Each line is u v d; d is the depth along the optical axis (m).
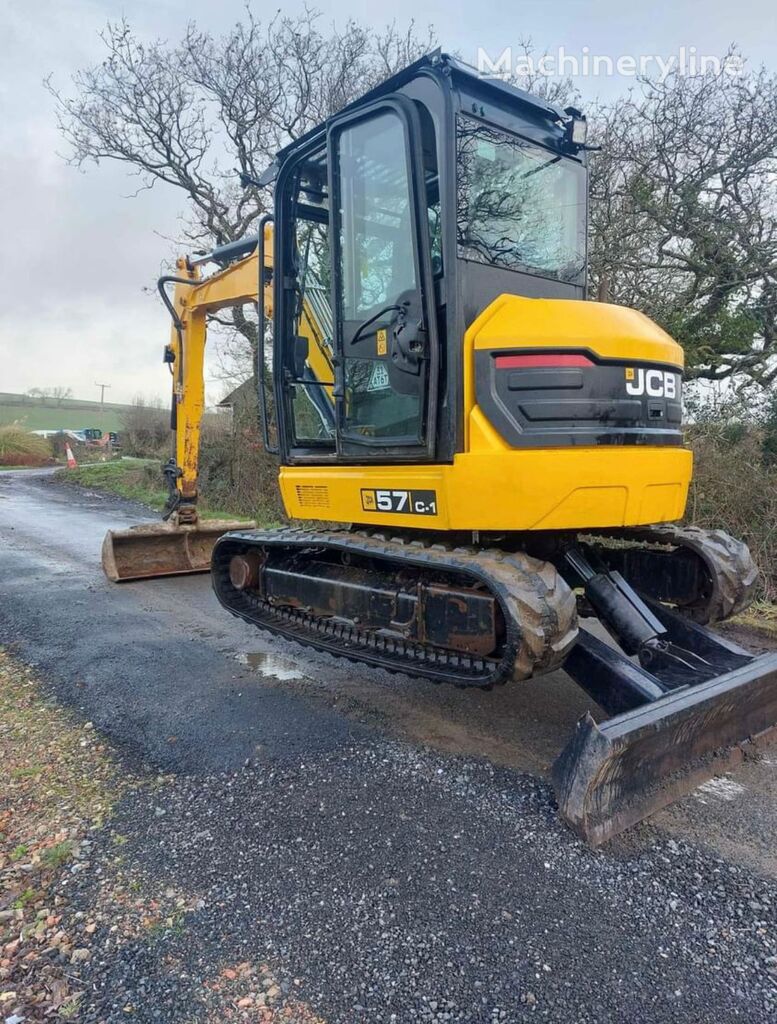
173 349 6.73
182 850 2.67
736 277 9.42
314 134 3.86
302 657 4.95
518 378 3.05
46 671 4.64
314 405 4.30
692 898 2.40
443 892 2.43
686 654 3.44
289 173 4.13
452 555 3.26
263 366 4.55
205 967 2.11
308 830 2.80
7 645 5.16
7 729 3.75
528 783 3.16
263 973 2.08
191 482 7.04
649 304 9.43
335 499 3.94
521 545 3.64
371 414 3.70
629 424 3.18
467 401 3.17
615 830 2.74
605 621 3.60
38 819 2.89
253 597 4.94
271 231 5.30
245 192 15.30
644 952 2.15
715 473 7.21
